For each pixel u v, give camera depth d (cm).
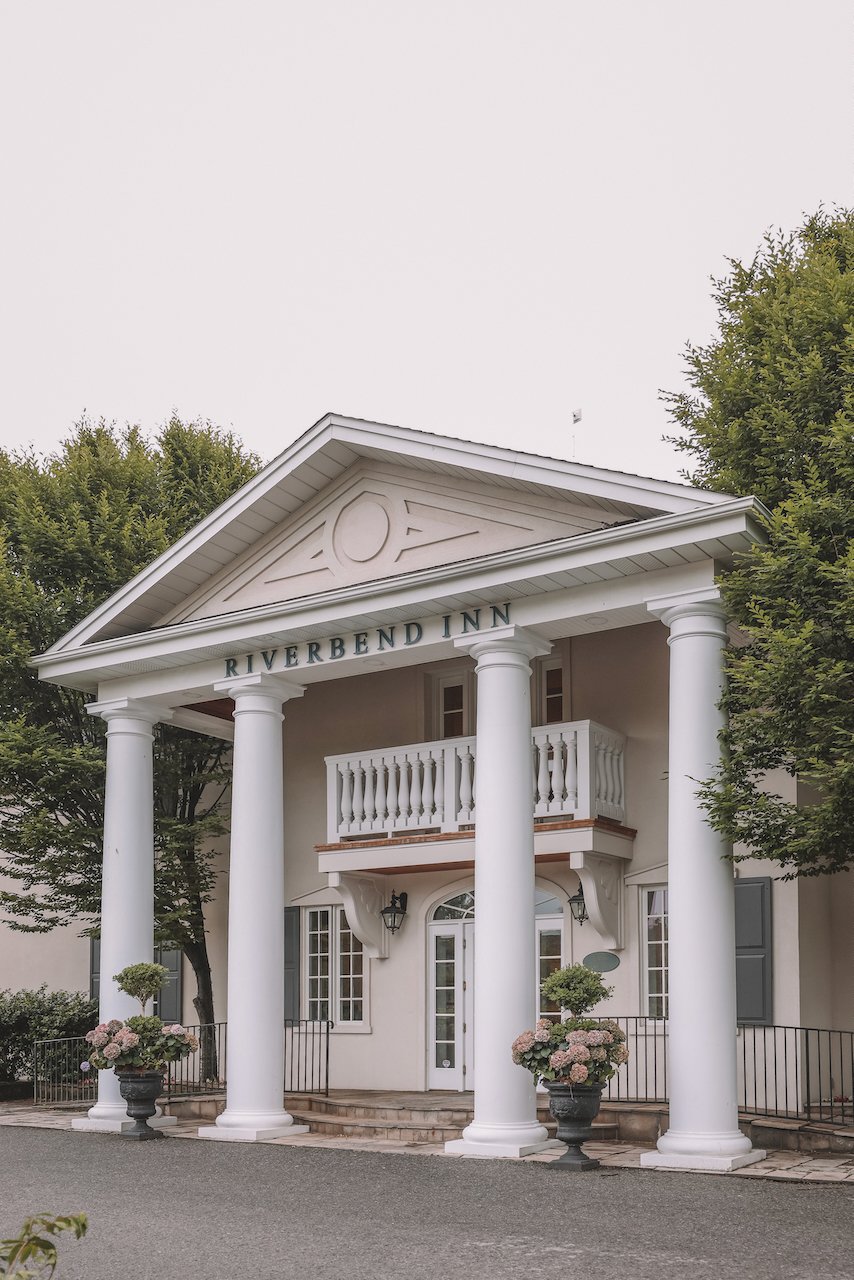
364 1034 1884
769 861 1573
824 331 1552
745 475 1563
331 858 1795
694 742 1341
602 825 1625
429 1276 858
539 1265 880
